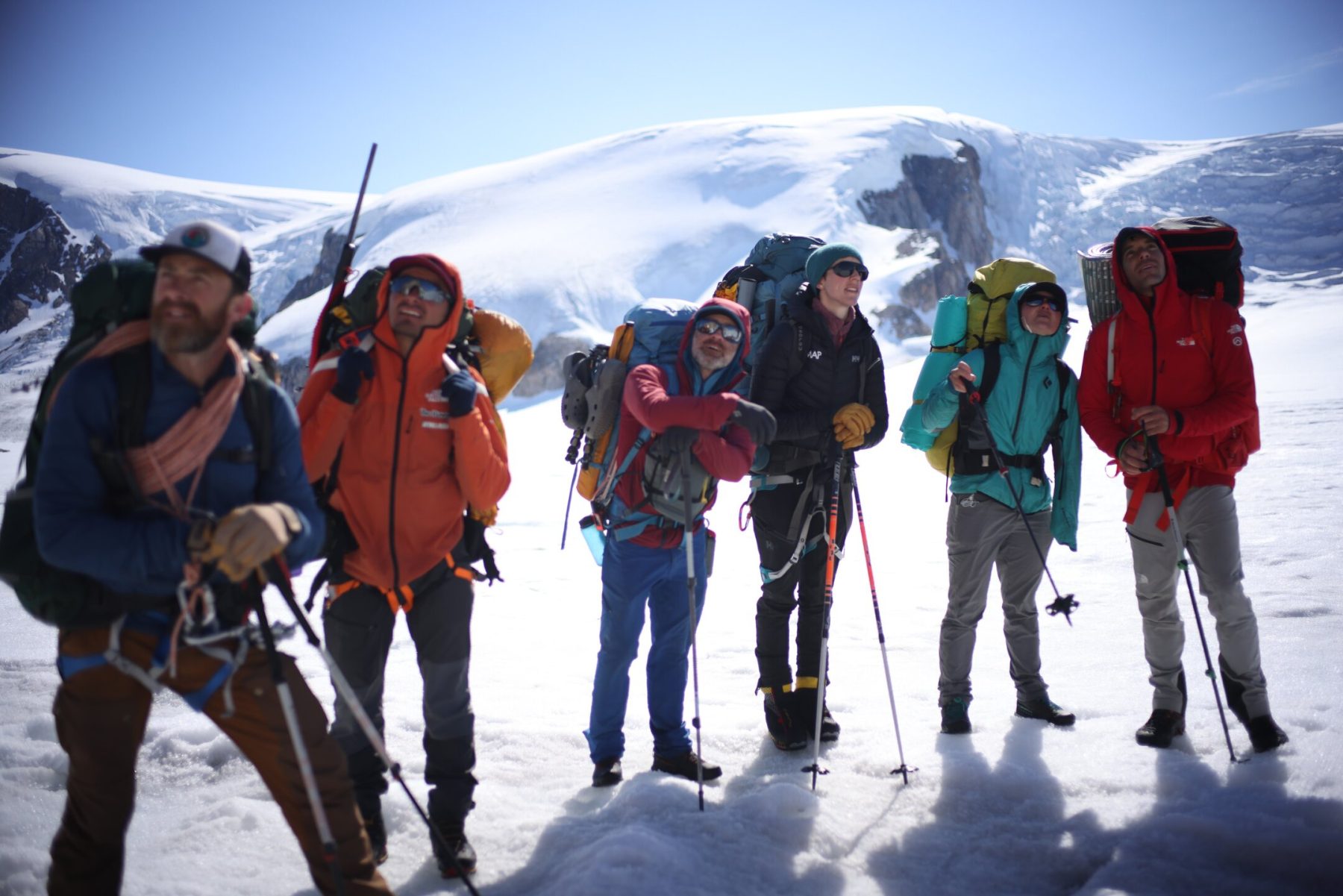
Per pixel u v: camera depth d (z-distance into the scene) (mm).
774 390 4570
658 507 4148
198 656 2590
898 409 22922
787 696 4637
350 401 3279
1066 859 3436
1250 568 7500
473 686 5918
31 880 3488
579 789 4250
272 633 2619
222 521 2383
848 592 8086
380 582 3432
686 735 4352
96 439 2434
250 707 2670
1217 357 4367
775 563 4633
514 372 3848
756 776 4281
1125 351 4484
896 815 3822
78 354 2541
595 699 4277
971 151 136375
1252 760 3988
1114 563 8164
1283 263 107250
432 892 3348
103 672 2533
